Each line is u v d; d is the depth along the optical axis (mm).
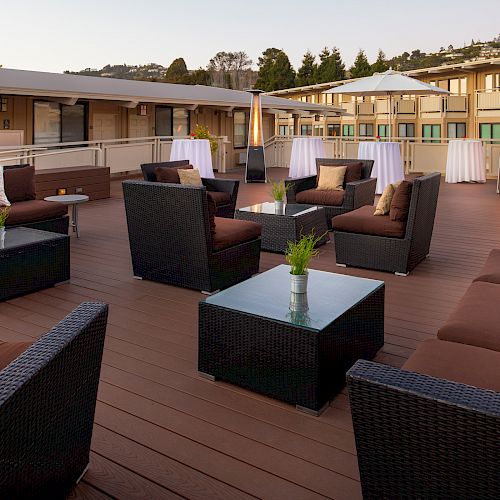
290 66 58031
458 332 2412
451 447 1503
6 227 5441
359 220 5273
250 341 2789
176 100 13984
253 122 12945
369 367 1654
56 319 3893
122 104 13406
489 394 1490
